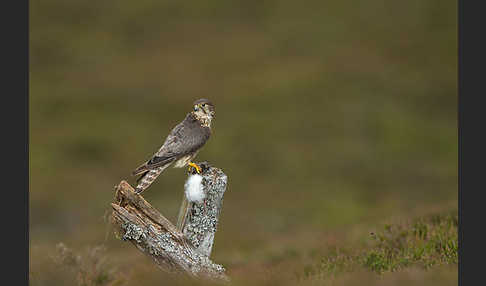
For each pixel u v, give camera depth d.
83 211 31.16
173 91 56.00
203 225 9.14
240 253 16.39
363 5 82.56
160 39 73.50
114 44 71.69
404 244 10.38
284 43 70.69
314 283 8.59
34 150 41.91
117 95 55.34
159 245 8.53
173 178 35.62
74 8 80.81
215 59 66.19
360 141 44.31
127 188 8.81
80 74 62.53
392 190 34.94
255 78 59.22
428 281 7.86
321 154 41.28
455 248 9.46
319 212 29.67
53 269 9.16
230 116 49.44
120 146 43.66
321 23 76.75
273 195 33.31
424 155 42.31
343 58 64.75
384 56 66.12
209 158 40.31
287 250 14.72
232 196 33.28
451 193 33.53
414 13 79.38
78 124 48.66
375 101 52.41
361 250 11.03
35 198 32.34
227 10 81.94
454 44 68.69
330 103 51.41
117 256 15.63
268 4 83.56
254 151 41.62
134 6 82.38
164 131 47.28
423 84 57.84
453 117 50.97
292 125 47.03
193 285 8.34
